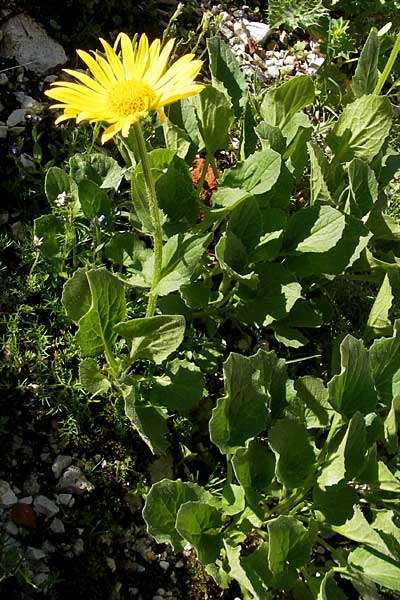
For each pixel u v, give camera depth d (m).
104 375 0.52
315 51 0.72
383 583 0.47
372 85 0.60
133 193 0.52
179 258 0.49
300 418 0.49
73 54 0.63
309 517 0.50
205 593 0.51
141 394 0.51
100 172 0.55
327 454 0.49
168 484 0.47
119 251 0.54
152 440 0.49
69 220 0.54
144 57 0.47
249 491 0.48
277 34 0.72
